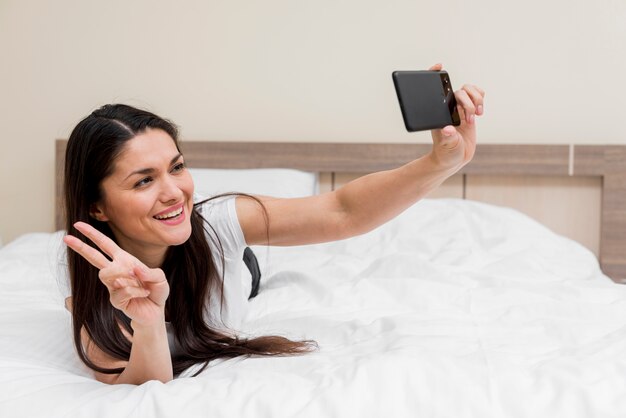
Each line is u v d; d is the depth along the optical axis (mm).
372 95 2646
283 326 1387
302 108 2686
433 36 2588
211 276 1253
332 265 1905
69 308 1290
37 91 2803
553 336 1257
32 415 912
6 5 2779
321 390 923
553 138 2559
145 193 1079
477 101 1122
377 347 1195
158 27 2730
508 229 2291
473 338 1212
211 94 2727
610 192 2484
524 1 2531
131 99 2740
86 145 1092
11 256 2092
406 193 1191
